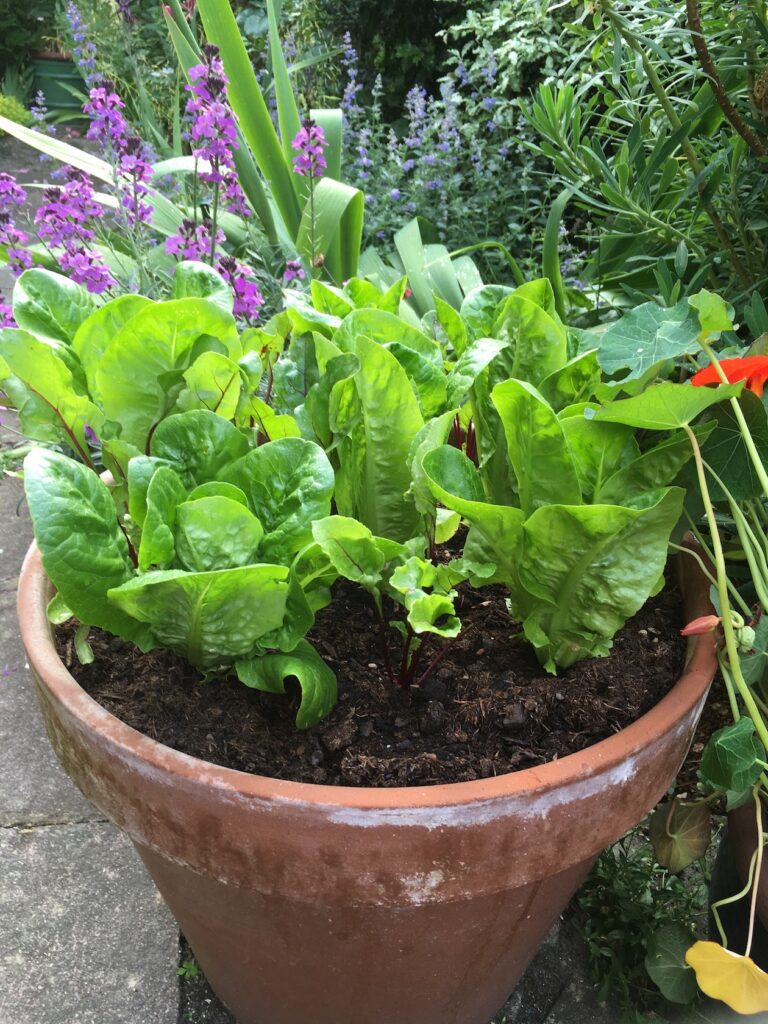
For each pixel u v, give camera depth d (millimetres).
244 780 694
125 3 2643
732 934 1095
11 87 5520
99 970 1172
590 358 921
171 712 827
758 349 875
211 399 875
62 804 1434
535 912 884
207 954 962
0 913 1241
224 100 1556
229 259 1228
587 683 866
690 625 820
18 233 1448
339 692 867
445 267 2203
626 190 1429
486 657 921
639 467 820
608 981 1120
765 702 963
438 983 891
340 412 872
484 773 776
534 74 3170
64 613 887
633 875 1181
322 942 819
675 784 1286
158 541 742
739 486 893
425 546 845
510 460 839
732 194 1389
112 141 1735
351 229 2189
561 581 813
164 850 768
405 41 4082
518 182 2947
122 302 901
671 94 1771
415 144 2939
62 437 908
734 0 1382
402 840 689
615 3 1327
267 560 784
